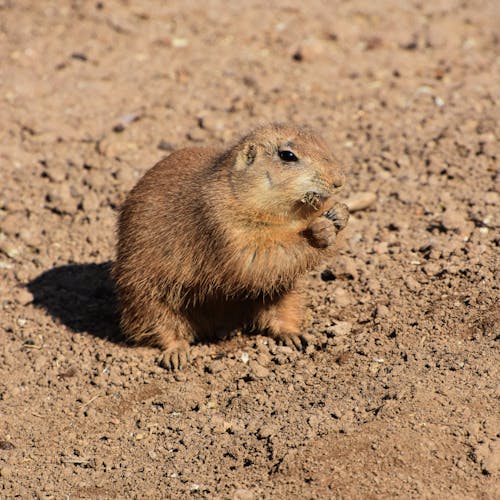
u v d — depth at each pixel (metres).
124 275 13.02
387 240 14.62
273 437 10.39
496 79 19.73
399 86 19.64
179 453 10.73
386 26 22.83
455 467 9.45
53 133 18.41
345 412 10.56
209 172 12.34
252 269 11.79
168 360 12.73
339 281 13.87
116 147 17.80
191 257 12.30
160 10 23.16
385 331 12.37
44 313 14.23
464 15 23.47
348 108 18.97
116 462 10.87
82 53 21.08
